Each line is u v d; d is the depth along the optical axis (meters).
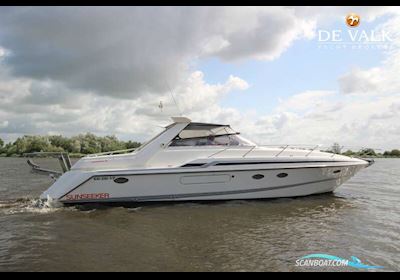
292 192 8.27
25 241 4.86
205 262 4.12
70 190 7.31
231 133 8.52
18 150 57.69
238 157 7.97
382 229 5.66
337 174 8.57
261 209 7.12
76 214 6.66
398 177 15.95
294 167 7.95
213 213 6.73
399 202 8.18
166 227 5.71
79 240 4.94
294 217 6.46
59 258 4.20
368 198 8.79
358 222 6.11
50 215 6.57
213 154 8.09
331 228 5.69
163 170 7.46
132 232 5.39
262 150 8.44
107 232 5.38
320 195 8.80
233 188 7.81
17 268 3.87
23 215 6.56
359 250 4.61
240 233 5.36
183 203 7.66
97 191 7.38
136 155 7.95
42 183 12.55
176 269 3.90
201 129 8.35
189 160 7.72
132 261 4.12
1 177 15.03
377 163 40.19
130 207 7.32
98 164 7.84
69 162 8.53
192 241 4.94
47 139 56.47
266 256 4.35
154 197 7.54
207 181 7.68
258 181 7.91
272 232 5.43
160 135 8.15
